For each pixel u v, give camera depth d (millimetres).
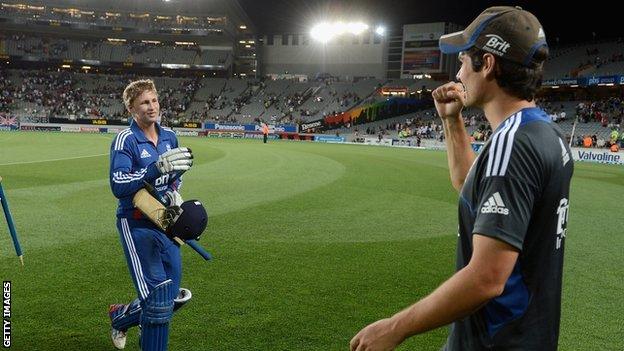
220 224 8039
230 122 55656
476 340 1570
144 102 3219
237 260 6023
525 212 1379
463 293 1363
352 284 5242
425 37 59156
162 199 3148
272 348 3691
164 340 3168
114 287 4922
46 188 11227
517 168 1391
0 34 64375
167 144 3443
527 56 1497
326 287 5117
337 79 65312
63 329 3943
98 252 6141
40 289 4805
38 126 49844
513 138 1429
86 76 63812
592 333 4184
